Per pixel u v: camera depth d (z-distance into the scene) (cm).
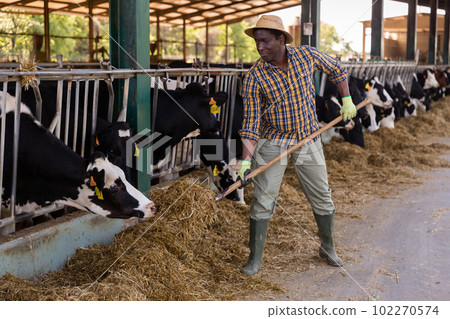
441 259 387
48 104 371
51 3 1648
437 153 870
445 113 1393
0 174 314
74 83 435
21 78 311
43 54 1549
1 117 320
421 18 3064
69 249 350
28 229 328
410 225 474
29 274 317
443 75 1517
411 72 1341
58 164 316
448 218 495
